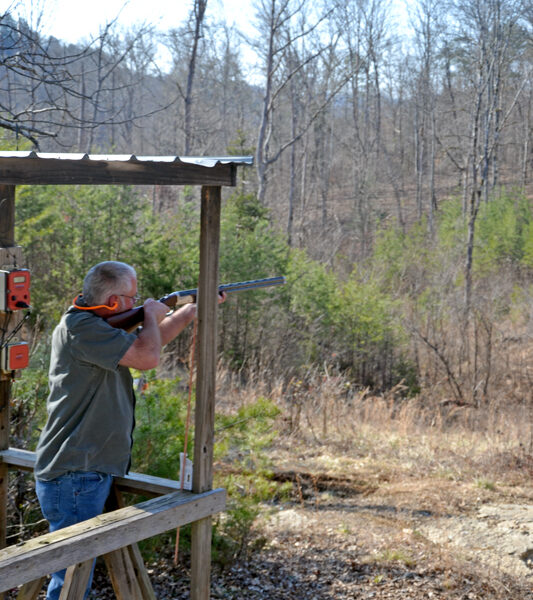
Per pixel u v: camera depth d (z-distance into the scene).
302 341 18.53
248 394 11.55
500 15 35.03
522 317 24.05
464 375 17.69
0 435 3.81
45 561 2.77
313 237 34.84
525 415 13.41
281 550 5.51
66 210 14.84
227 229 18.36
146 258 15.34
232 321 17.88
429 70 47.53
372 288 20.33
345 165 54.88
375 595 4.81
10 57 6.46
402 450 9.08
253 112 51.19
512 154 52.34
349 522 6.21
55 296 14.18
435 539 5.88
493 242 30.88
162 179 3.12
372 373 19.20
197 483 3.46
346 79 30.73
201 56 38.53
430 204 44.81
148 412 5.04
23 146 10.13
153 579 4.68
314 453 8.70
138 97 39.47
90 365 3.18
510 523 6.16
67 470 3.19
